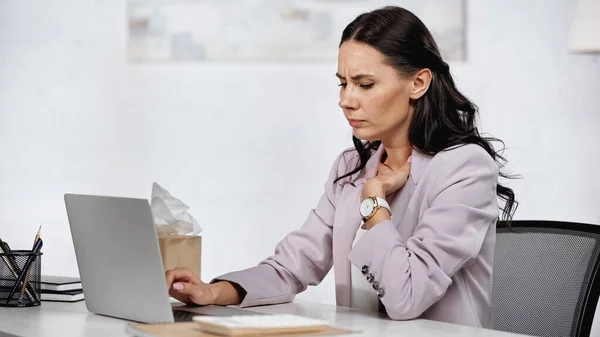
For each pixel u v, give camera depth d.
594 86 4.54
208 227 4.62
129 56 4.62
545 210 4.54
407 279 1.68
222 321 1.38
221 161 4.62
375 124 1.84
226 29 4.57
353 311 1.81
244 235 4.62
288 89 4.58
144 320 1.56
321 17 4.53
